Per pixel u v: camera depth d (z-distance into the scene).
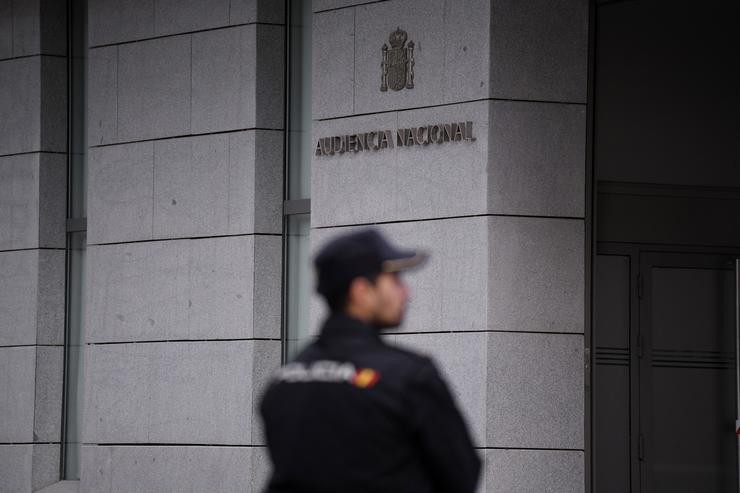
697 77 14.94
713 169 14.91
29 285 18.92
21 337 18.98
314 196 15.25
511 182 13.79
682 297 14.77
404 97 14.52
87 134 19.11
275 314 16.17
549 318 13.81
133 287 17.22
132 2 17.48
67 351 19.08
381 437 4.90
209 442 16.27
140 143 17.30
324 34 15.30
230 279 16.23
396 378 4.96
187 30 16.88
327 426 4.97
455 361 13.80
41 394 18.83
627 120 14.75
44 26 19.06
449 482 4.92
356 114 14.94
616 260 14.66
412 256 5.25
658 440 14.57
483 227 13.66
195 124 16.72
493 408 13.52
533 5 14.00
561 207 13.98
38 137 18.94
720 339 14.77
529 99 13.93
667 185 14.80
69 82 19.30
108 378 17.41
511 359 13.62
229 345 16.19
